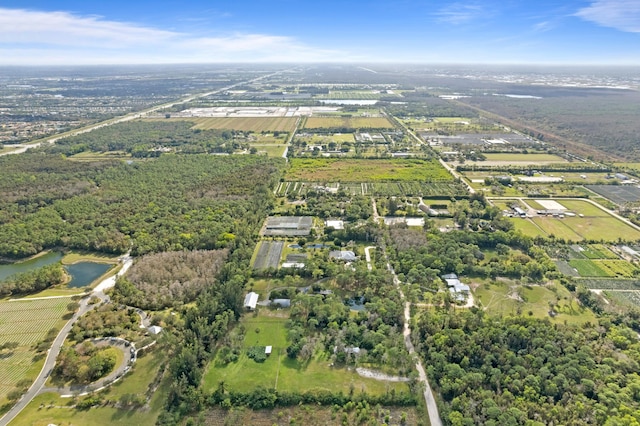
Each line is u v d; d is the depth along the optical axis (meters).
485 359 117.31
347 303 149.62
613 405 100.44
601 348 121.88
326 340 128.25
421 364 121.00
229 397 109.19
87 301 150.75
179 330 132.25
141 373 116.62
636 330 135.75
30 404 106.56
